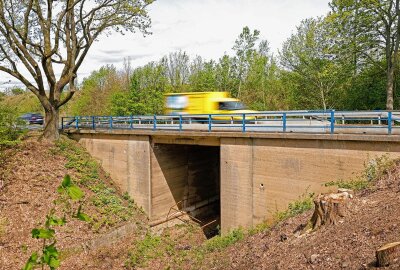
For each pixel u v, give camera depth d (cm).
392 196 908
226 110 2008
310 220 988
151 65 4578
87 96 5300
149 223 1853
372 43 2475
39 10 1967
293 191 1336
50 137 2134
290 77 3712
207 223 2142
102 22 2188
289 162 1341
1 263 1204
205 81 4500
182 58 5597
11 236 1331
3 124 1925
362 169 1162
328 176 1241
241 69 4478
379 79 2745
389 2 2338
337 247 763
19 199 1530
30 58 1980
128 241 1597
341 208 902
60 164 1920
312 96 3556
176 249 1567
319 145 1260
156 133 1830
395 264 573
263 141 1409
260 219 1439
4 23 1866
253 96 4581
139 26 2255
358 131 1287
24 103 5562
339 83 3162
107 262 1385
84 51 2148
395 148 1100
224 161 1547
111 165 2116
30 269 276
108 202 1809
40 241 1354
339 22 2550
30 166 1783
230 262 1060
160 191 1988
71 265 1313
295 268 763
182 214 2125
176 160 2095
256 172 1440
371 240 722
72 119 2697
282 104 4344
